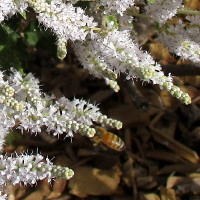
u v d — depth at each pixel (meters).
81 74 0.51
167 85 0.37
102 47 0.38
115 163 0.50
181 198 0.49
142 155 0.51
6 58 0.41
